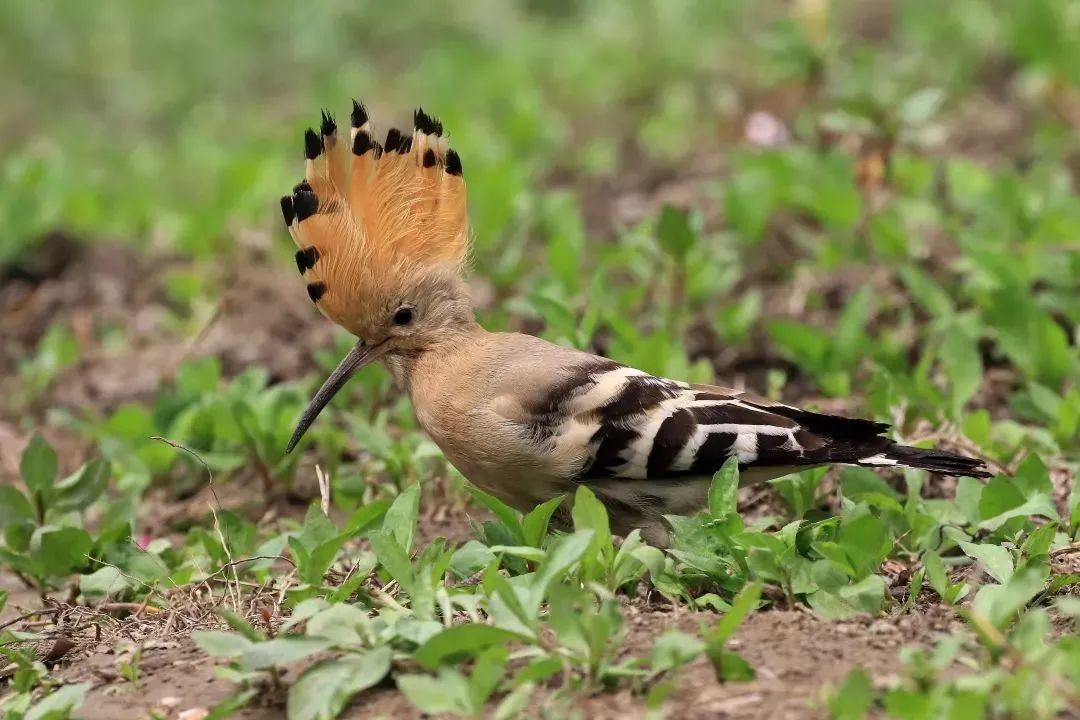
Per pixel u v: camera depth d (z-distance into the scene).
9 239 16.34
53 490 9.98
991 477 8.73
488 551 7.98
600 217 16.31
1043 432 10.40
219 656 7.29
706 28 23.81
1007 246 13.10
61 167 17.81
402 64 25.23
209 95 24.97
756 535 7.84
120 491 11.16
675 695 6.70
